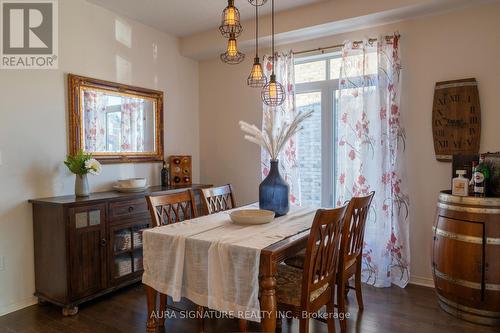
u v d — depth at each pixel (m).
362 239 2.46
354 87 3.15
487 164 2.44
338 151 3.26
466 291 2.33
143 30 3.54
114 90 3.22
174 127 3.93
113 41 3.24
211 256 1.79
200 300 1.85
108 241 2.74
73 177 2.93
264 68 3.66
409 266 2.99
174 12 3.26
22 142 2.60
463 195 2.41
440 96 2.87
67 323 2.38
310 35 3.35
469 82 2.75
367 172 3.10
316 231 1.71
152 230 2.06
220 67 4.10
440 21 2.87
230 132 4.06
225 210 2.77
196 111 4.25
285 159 3.52
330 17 3.04
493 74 2.68
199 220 2.35
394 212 2.99
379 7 2.83
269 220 2.25
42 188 2.72
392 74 2.98
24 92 2.61
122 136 3.32
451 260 2.40
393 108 2.97
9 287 2.55
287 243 1.79
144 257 2.05
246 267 1.70
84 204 2.57
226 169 4.11
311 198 3.62
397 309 2.55
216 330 2.29
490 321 2.29
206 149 4.25
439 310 2.53
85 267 2.58
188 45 3.91
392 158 2.99
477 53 2.73
